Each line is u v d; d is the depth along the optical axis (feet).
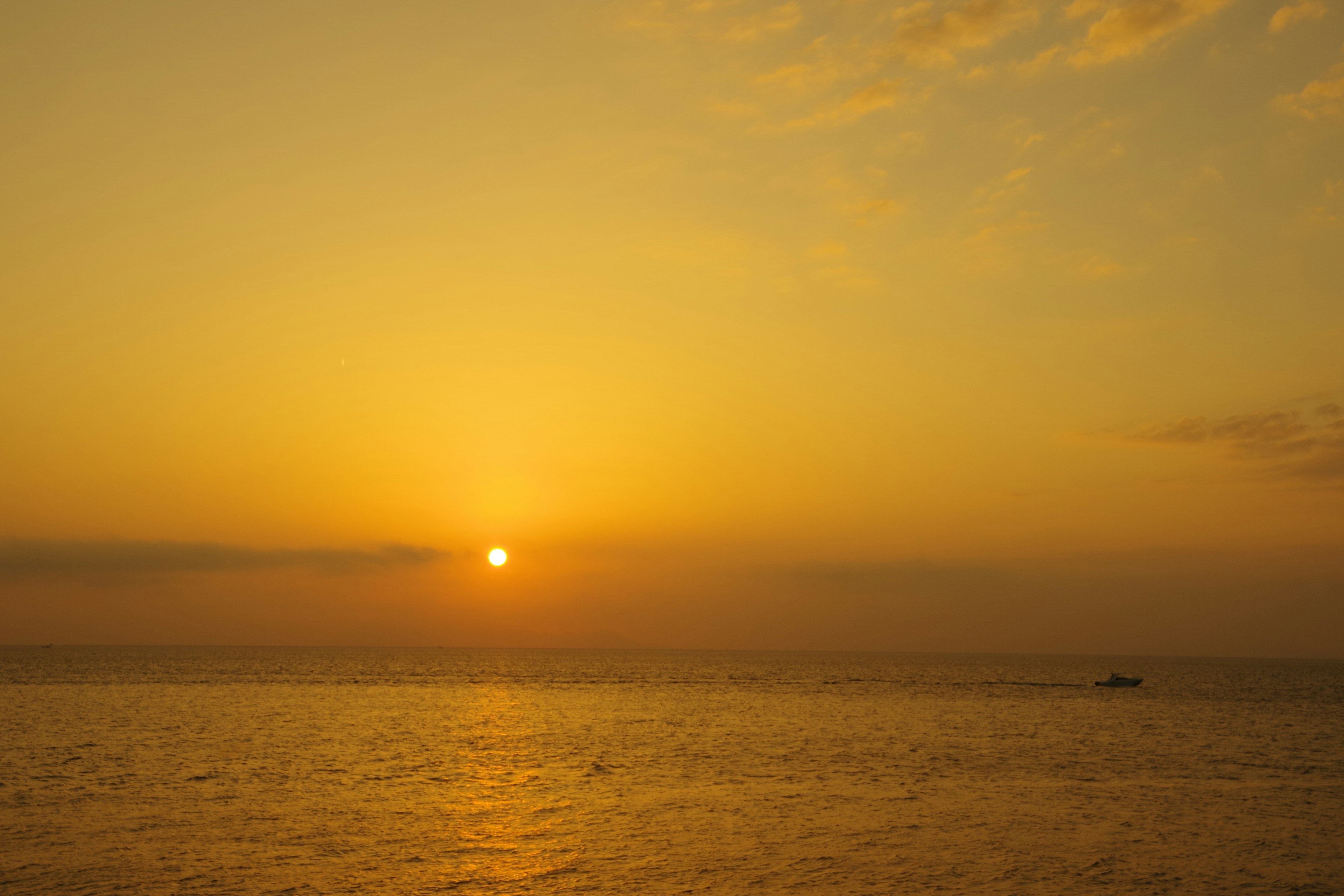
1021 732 224.74
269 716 249.55
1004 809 120.26
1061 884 85.76
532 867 90.07
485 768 156.46
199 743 183.01
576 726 234.38
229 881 83.92
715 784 139.33
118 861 90.02
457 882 84.74
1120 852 97.76
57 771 143.95
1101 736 216.13
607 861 92.68
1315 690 496.23
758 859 93.81
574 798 126.62
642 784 139.13
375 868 89.30
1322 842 103.04
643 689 413.80
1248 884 86.99
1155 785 141.18
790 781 142.72
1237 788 139.95
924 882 86.02
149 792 126.82
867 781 143.33
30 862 89.20
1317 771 160.35
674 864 91.56
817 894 82.12
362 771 149.69
